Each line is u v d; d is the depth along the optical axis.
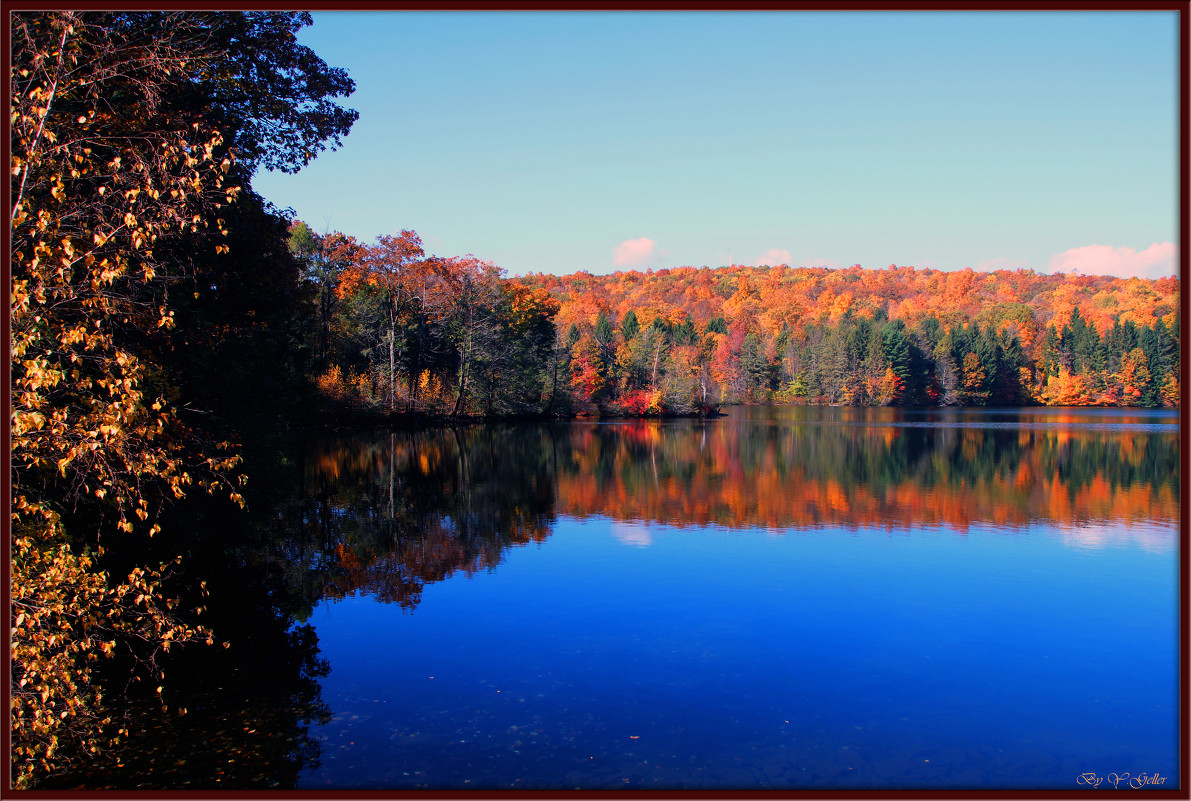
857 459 34.75
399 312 53.25
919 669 10.02
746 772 7.34
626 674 9.79
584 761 7.52
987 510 21.81
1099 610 12.52
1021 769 7.48
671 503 22.91
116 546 12.27
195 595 13.11
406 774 7.24
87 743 7.62
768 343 111.94
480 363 58.62
